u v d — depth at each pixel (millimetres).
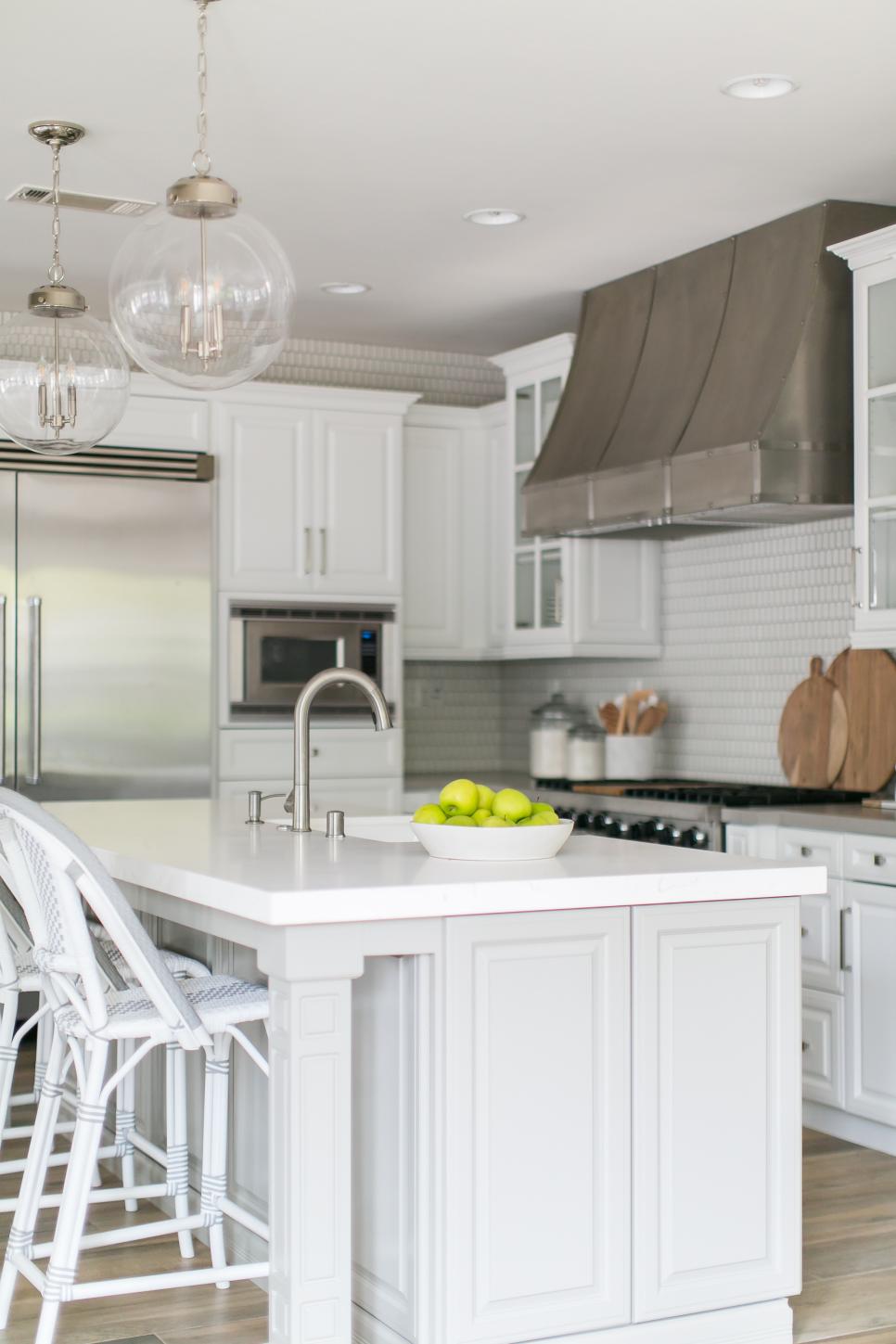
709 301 4938
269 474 5895
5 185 4336
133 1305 3062
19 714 5453
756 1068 2787
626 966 2660
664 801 4848
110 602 5594
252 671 5859
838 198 4504
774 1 3207
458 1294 2508
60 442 3236
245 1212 2996
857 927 4184
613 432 5168
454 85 3645
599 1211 2635
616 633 5906
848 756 4945
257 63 3506
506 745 6957
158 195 4426
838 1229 3543
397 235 4832
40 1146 3006
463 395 6734
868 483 4395
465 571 6457
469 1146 2520
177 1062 3221
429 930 2500
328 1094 2428
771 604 5406
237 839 3326
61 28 3312
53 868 2596
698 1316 2738
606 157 4129
